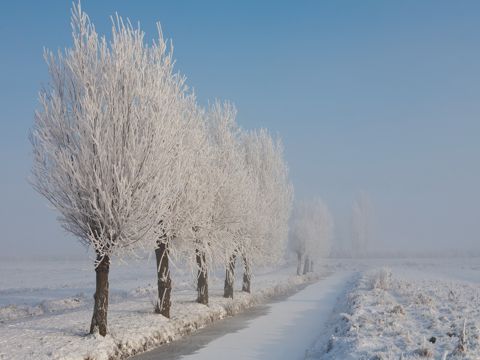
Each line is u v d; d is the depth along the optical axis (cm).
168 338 1631
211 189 2036
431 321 1591
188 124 1928
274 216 3397
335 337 1388
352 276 6022
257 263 3209
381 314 1814
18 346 1245
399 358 1020
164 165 1473
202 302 2255
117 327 1540
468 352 1050
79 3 1452
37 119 1400
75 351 1227
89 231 1385
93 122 1362
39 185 1363
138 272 7175
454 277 5434
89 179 1348
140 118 1452
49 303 2603
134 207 1367
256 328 1927
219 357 1367
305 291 3909
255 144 3394
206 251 2092
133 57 1547
